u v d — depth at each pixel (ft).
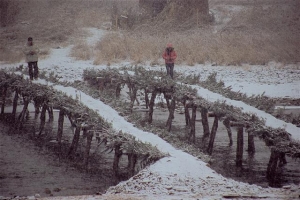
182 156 100.07
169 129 152.15
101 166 116.78
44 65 252.42
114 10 327.26
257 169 112.47
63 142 141.49
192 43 274.16
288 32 287.48
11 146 137.49
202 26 306.35
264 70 244.63
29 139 145.79
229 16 333.01
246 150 130.93
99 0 381.81
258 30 296.51
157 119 170.09
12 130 157.99
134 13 323.16
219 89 147.13
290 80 226.38
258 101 133.39
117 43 273.75
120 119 127.85
